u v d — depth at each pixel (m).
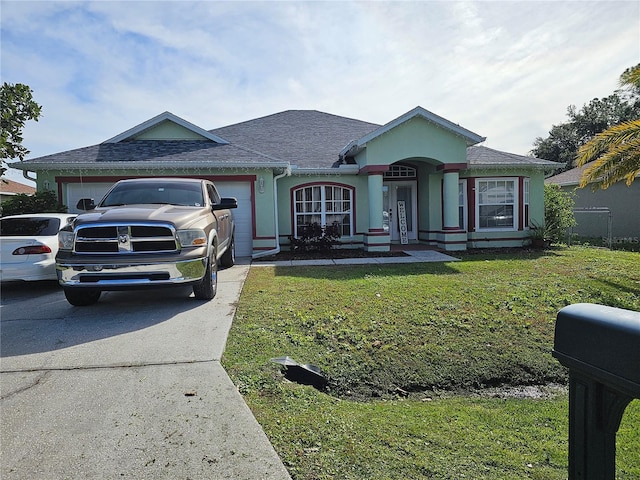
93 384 3.53
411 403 3.93
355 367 4.45
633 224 18.20
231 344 4.54
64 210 10.49
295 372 4.05
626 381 1.09
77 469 2.46
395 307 6.16
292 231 13.51
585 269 9.53
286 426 3.02
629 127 9.23
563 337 1.33
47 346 4.41
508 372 4.57
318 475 2.48
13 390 3.43
